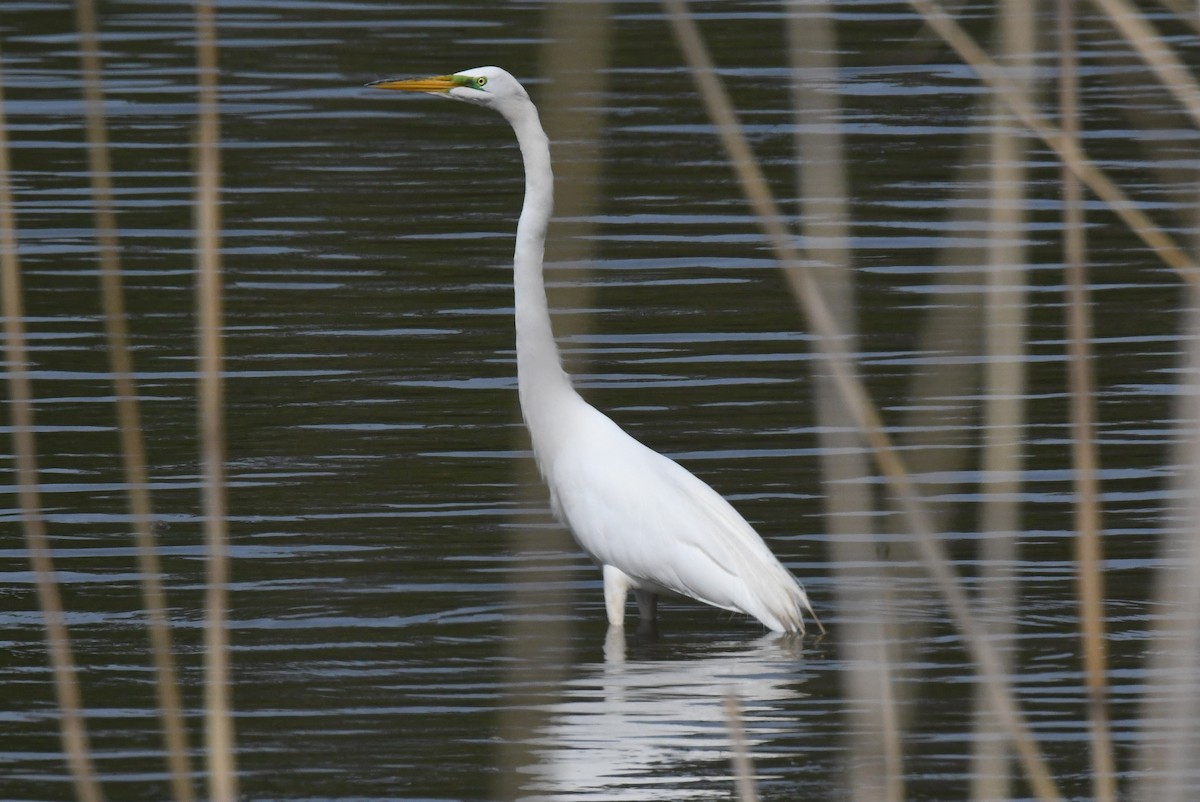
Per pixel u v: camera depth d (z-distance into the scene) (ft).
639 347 55.06
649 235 64.90
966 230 64.54
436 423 49.14
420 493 44.37
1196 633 17.43
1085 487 18.84
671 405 50.49
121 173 71.31
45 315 57.06
